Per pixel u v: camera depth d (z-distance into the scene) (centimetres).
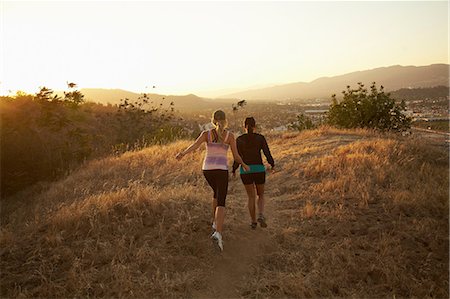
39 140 1393
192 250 511
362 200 650
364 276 457
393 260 472
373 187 718
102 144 2298
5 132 1275
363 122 1767
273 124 14075
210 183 539
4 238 541
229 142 531
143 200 620
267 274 468
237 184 884
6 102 1368
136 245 512
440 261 479
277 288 441
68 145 1553
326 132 1501
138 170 1120
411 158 909
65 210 614
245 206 707
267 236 562
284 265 488
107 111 4375
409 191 678
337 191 719
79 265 461
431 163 918
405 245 511
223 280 463
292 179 855
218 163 522
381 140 1121
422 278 448
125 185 966
